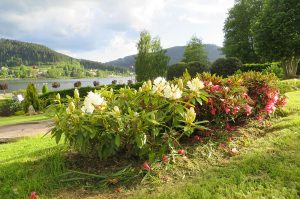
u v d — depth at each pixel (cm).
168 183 358
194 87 436
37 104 2055
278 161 388
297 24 2805
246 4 4284
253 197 301
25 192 357
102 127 390
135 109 425
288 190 313
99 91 473
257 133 545
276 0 2920
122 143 420
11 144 680
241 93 557
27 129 1032
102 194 344
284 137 486
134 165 411
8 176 409
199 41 6344
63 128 382
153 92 427
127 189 352
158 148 429
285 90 973
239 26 4297
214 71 2350
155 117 407
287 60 3036
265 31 2919
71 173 400
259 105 625
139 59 4238
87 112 386
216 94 508
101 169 411
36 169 427
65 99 444
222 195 310
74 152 482
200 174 377
